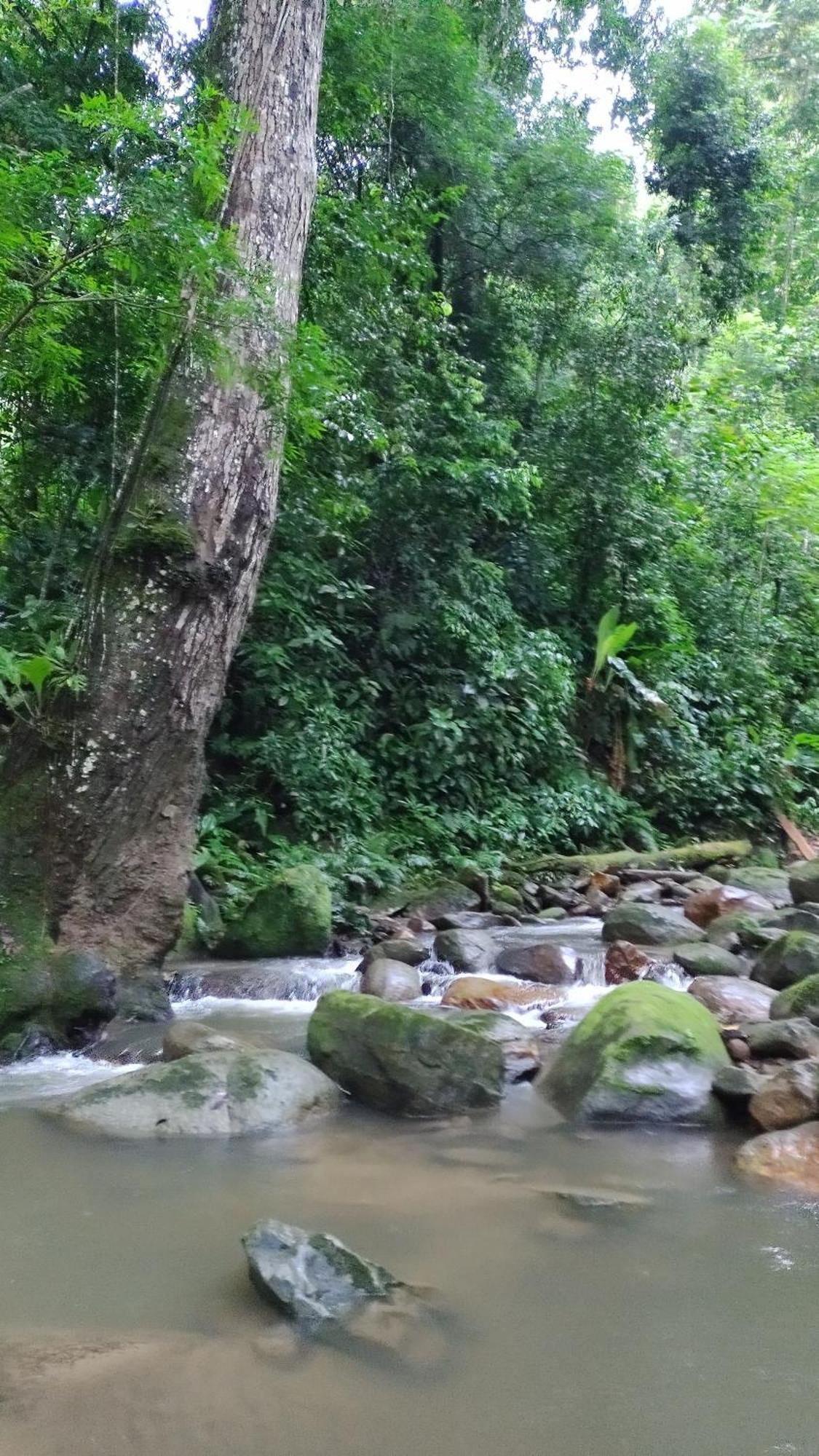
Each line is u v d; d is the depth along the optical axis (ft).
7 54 30.09
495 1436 6.12
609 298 47.88
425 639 38.37
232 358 16.90
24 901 16.49
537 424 47.88
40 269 16.15
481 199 45.03
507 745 37.81
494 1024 15.58
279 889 23.91
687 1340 7.24
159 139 17.19
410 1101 12.76
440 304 40.60
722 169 55.67
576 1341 7.21
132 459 18.52
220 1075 12.66
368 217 34.96
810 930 21.74
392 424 35.86
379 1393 6.57
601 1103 12.39
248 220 20.25
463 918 26.89
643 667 44.96
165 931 18.17
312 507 33.71
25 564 31.14
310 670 34.86
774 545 50.90
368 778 33.81
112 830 17.46
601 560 45.65
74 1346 7.11
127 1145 11.53
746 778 43.88
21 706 17.90
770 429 55.98
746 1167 10.68
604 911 29.50
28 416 28.94
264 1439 6.07
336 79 38.11
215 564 18.24
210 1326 7.40
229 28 21.53
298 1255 7.96
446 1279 8.17
